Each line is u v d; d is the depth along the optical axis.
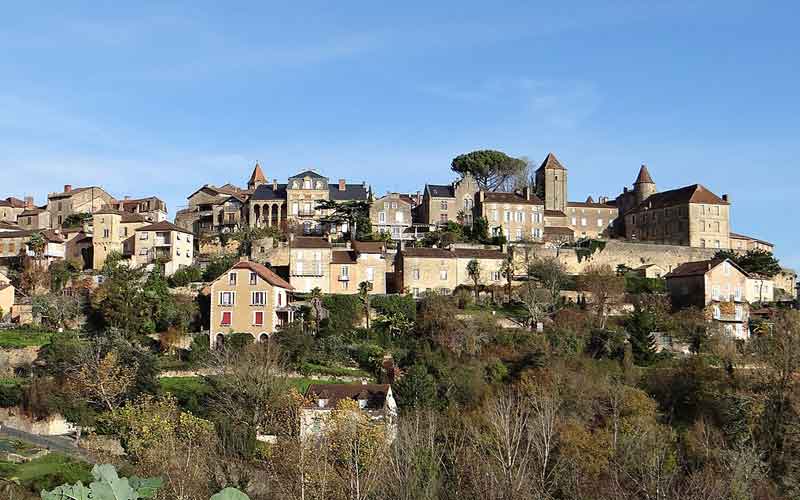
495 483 48.19
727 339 101.19
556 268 119.00
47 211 153.00
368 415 65.94
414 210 158.38
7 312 109.44
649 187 167.75
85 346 87.88
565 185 162.75
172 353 98.06
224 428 67.56
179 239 125.81
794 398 67.75
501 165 173.75
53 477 58.78
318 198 148.62
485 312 107.81
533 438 58.91
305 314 104.69
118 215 128.75
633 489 54.91
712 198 149.25
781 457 62.78
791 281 134.38
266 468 59.97
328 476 51.28
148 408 73.50
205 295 108.31
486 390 81.00
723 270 115.06
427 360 89.62
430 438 55.06
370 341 98.69
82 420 78.12
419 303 108.38
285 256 122.00
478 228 137.88
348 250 119.69
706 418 73.69
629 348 95.81
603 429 67.88
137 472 56.00
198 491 50.53
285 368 90.00
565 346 95.56
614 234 163.62
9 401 82.00
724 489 50.84
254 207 149.88
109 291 103.31
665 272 134.62
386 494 49.50
